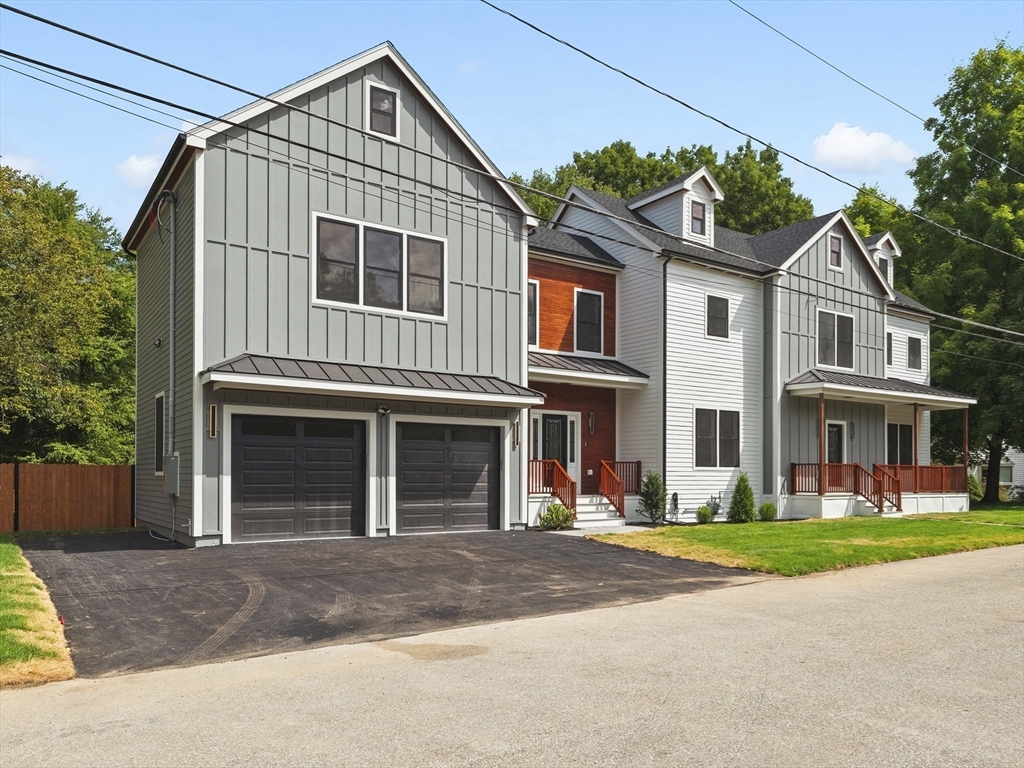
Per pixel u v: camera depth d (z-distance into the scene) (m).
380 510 15.94
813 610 10.38
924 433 31.91
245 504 14.51
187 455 14.49
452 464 17.19
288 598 10.29
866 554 15.50
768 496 24.38
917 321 31.36
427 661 7.61
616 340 23.72
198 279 14.16
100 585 10.73
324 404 15.34
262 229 14.88
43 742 5.36
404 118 16.75
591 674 7.11
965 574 13.84
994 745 5.35
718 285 23.92
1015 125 36.00
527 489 18.72
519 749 5.20
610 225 24.33
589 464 22.73
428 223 16.95
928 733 5.58
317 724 5.72
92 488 20.02
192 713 6.00
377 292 16.16
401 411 16.30
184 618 9.17
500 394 16.75
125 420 31.59
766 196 52.69
